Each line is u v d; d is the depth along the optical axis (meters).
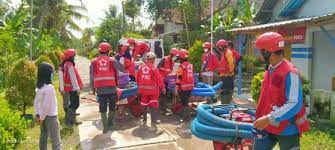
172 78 9.34
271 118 3.42
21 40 19.30
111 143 6.76
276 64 3.57
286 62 3.55
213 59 10.42
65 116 8.35
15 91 8.76
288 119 3.54
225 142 4.91
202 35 22.25
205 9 24.97
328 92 8.35
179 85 8.59
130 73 10.29
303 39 9.03
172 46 23.70
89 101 11.61
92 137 7.20
